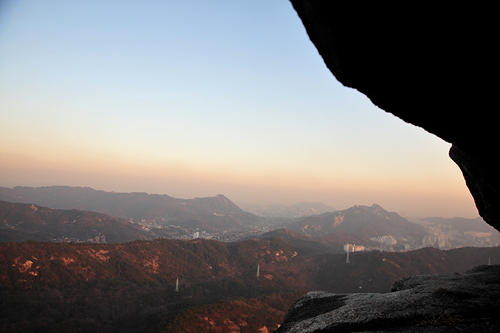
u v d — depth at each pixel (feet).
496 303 21.12
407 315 20.80
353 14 11.38
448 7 10.87
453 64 12.55
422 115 15.52
